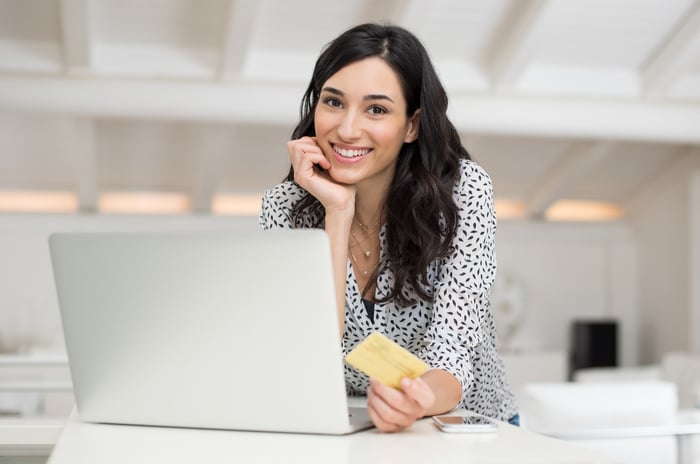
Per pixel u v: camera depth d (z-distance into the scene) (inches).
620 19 237.1
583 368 340.8
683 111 262.8
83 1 200.1
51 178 298.7
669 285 338.3
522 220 352.8
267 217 63.3
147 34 224.4
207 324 44.6
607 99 257.6
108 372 47.2
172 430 46.0
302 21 222.1
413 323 59.4
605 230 361.7
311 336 42.9
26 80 225.0
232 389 44.8
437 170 58.8
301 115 63.0
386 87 55.1
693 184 321.1
